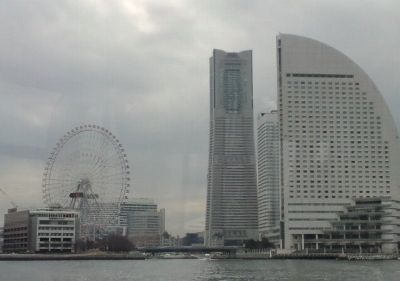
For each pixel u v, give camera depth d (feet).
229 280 579.48
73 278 638.94
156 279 615.98
